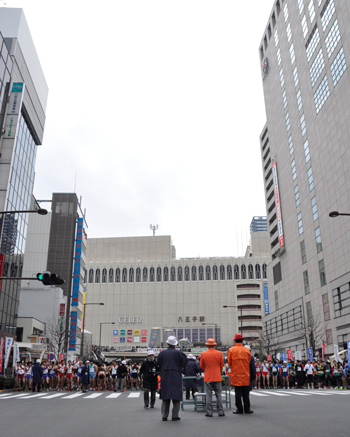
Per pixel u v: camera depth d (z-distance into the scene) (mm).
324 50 56844
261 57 87562
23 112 52469
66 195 88188
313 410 10609
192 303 121812
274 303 77562
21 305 70938
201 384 14000
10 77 48062
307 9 63125
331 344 52781
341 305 50281
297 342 63656
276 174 75938
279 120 75375
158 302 122875
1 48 45062
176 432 7324
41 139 60188
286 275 70625
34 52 57500
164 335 91938
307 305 61156
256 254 128625
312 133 60281
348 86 49844
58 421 9320
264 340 75688
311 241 60031
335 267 52312
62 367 26578
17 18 52125
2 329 44812
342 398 14906
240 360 10156
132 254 133625
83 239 86062
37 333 64875
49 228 85688
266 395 17609
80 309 80500
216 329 118688
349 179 49312
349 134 49531
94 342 121000
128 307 123250
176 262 125875
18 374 26203
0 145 46219
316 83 59281
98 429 7930
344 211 50312
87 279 126500
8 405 14000
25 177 53312
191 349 81375
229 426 7906
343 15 51562
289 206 69438
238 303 119812
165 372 9250
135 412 11422
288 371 26219
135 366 26953
